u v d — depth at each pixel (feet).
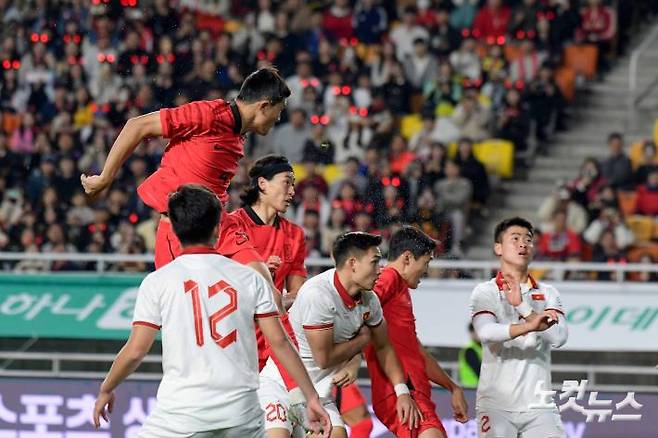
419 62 87.35
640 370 57.31
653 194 78.79
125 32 87.81
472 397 55.42
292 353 30.42
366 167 76.18
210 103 33.60
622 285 58.03
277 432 38.83
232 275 30.22
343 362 39.83
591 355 63.52
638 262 72.33
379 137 82.53
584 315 57.88
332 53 87.51
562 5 91.09
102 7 88.22
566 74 89.56
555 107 86.43
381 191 75.31
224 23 94.32
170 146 34.14
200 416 29.55
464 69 87.51
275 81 33.73
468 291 58.44
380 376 41.68
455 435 55.47
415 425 40.50
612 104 90.48
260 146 82.17
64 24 89.10
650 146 80.53
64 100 86.43
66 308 60.13
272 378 39.83
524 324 39.60
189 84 85.20
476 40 88.89
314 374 40.14
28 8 90.02
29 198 78.54
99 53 87.45
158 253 34.63
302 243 41.27
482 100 85.76
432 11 91.81
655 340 57.52
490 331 40.45
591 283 58.18
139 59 86.53
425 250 42.14
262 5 91.04
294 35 89.25
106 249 73.72
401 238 42.24
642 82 91.91
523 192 83.82
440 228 75.20
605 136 88.02
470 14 91.25
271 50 87.86
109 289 60.34
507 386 41.37
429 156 78.64
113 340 64.18
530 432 41.32
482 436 41.96
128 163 76.64
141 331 29.94
